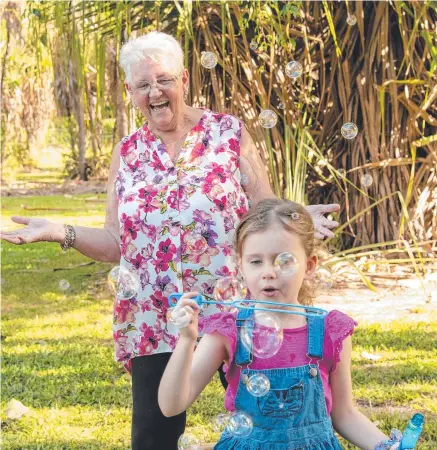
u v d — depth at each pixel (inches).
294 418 87.1
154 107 115.1
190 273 113.0
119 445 153.6
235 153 117.6
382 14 287.6
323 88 296.4
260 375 86.0
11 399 176.4
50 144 1019.9
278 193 285.4
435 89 287.4
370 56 292.8
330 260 274.8
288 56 290.2
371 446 89.2
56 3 245.4
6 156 780.6
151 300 113.3
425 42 286.8
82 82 244.5
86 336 234.1
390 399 169.2
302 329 90.1
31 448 153.6
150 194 114.9
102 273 331.6
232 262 114.0
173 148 118.0
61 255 391.2
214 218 113.6
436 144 297.3
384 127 299.1
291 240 89.0
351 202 307.3
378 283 279.9
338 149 307.6
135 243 114.4
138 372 113.7
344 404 91.8
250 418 87.3
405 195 301.7
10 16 438.9
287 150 278.8
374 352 201.2
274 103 295.6
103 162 791.7
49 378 195.6
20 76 627.2
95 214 537.3
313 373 88.2
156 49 113.2
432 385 176.6
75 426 164.4
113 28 261.4
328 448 87.4
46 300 285.0
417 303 253.0
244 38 272.7
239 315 91.2
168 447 112.7
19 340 231.8
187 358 82.4
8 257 389.1
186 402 83.8
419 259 271.1
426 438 148.5
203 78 287.9
